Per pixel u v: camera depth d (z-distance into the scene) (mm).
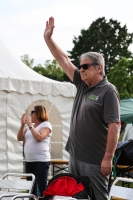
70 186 5285
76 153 5613
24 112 10984
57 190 5312
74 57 60125
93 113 5480
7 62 11883
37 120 7973
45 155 7770
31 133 7820
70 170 5738
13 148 10734
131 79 47312
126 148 8062
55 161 10547
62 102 11656
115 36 61594
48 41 5992
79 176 5359
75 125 5645
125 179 5125
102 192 5555
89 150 5527
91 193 5305
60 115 11609
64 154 11719
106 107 5422
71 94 11727
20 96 10953
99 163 5531
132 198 4938
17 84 10891
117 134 5406
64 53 6031
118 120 5426
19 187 5816
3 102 10648
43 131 7805
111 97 5430
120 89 47875
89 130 5516
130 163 8109
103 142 5547
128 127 15695
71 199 4879
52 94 11453
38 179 7707
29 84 11070
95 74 5562
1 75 10992
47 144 7863
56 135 11719
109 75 49594
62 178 5387
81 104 5629
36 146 7738
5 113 10672
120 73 47875
